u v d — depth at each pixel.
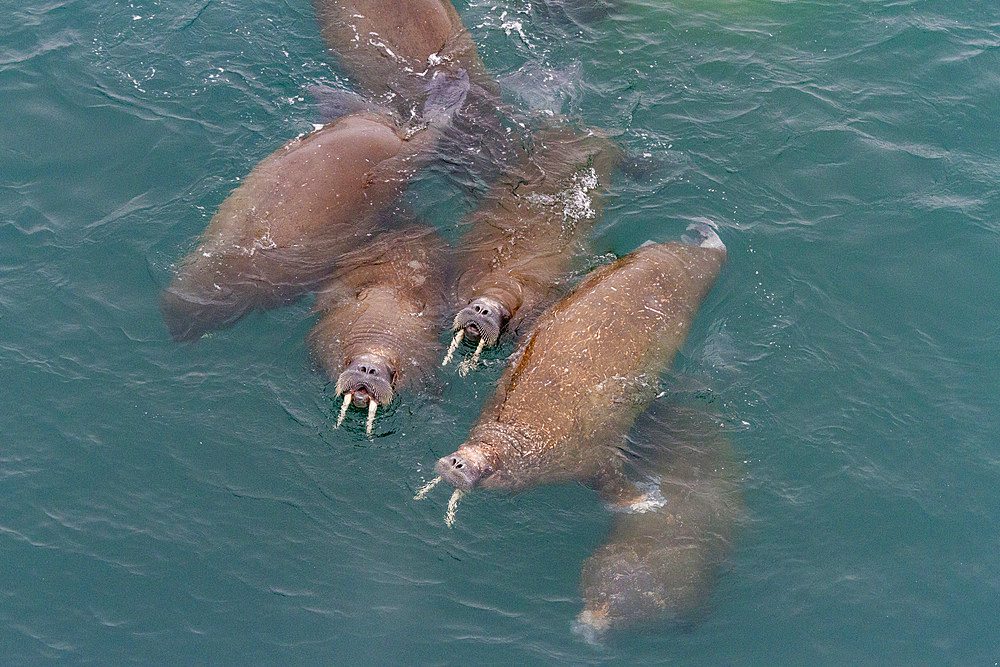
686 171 12.81
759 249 11.86
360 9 14.20
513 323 10.52
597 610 8.38
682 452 9.56
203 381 10.07
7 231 11.57
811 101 13.99
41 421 9.66
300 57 14.18
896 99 14.09
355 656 8.09
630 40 14.87
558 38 14.80
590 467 9.37
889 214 12.44
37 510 8.96
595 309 10.21
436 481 9.23
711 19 15.38
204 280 10.94
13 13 14.71
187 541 8.80
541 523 9.00
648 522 8.91
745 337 10.83
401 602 8.45
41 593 8.38
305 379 10.17
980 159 13.23
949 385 10.52
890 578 8.80
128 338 10.45
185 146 12.73
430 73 13.62
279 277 11.05
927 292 11.54
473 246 11.64
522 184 12.38
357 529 8.94
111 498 9.09
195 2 14.97
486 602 8.46
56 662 7.92
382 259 11.44
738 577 8.69
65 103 13.31
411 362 10.30
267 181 11.65
